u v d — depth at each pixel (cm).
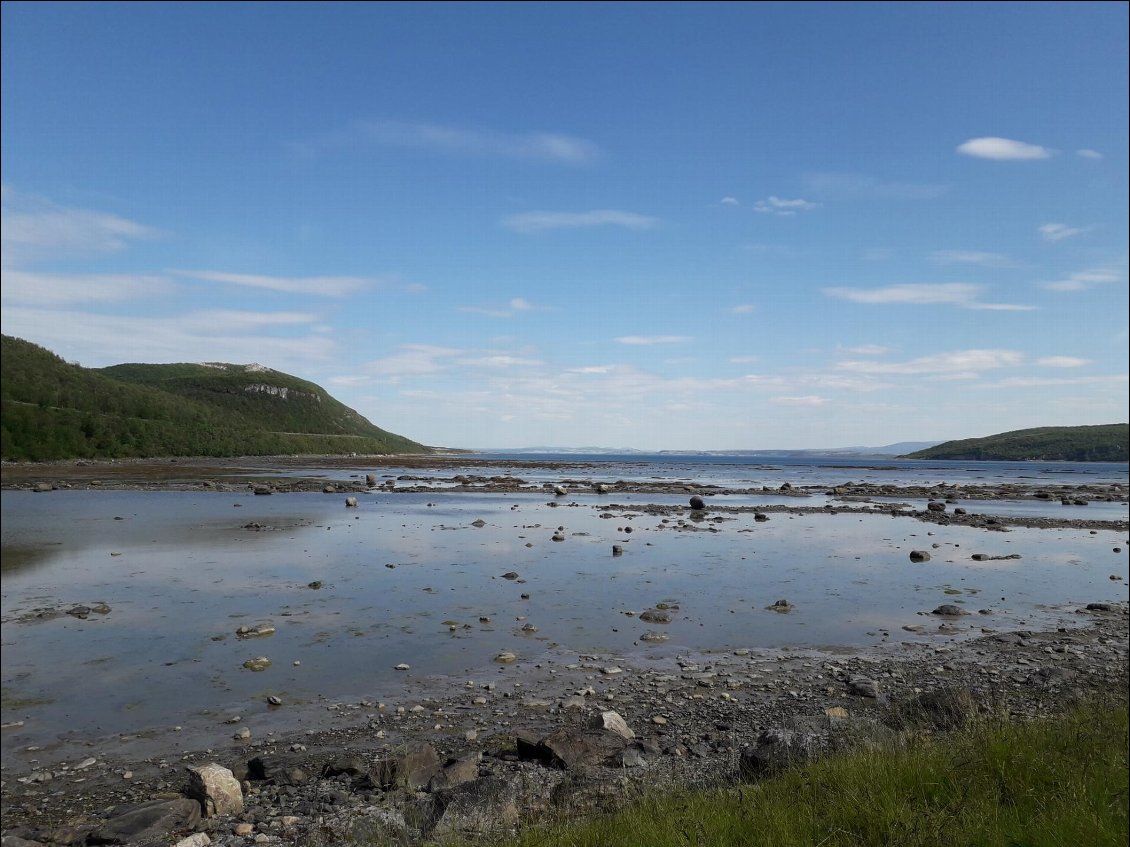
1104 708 1019
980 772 744
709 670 1452
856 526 4047
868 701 1263
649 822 685
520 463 16788
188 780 911
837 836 628
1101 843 582
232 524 3753
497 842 695
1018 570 2603
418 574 2427
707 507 5144
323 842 789
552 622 1814
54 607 1930
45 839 822
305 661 1494
